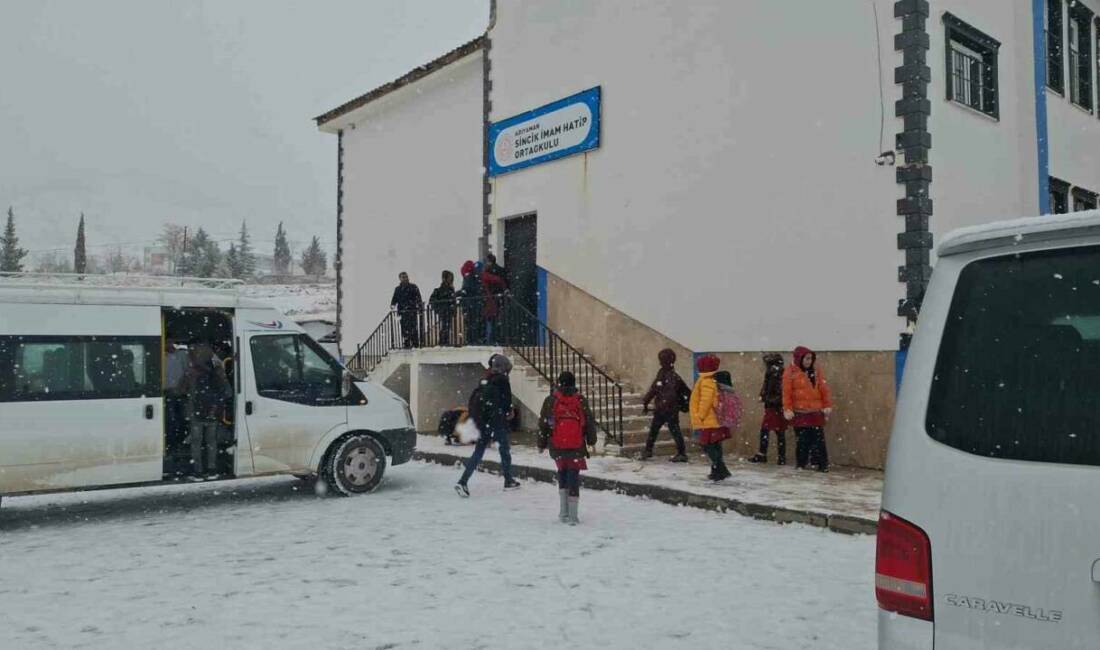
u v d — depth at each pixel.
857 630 4.71
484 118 17.08
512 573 5.99
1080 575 1.96
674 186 13.17
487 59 17.09
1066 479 2.00
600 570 6.05
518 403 15.73
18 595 5.58
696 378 12.67
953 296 2.33
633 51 13.95
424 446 13.16
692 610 5.11
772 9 11.87
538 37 15.89
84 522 8.20
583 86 14.88
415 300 17.14
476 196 18.03
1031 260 2.22
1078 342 2.09
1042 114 12.93
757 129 12.01
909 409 2.33
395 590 5.58
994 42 12.00
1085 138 14.94
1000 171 12.02
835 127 11.09
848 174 10.93
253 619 5.02
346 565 6.27
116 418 8.28
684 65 13.08
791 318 11.48
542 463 10.91
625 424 12.35
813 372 10.34
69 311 8.18
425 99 19.66
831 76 11.17
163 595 5.54
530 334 15.09
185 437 8.84
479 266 16.05
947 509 2.18
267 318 9.34
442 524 7.77
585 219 14.73
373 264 21.30
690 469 10.40
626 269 13.96
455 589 5.60
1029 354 2.16
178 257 122.56
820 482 9.30
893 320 10.39
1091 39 15.40
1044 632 1.99
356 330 21.81
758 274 11.91
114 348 8.37
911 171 10.30
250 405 9.01
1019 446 2.10
